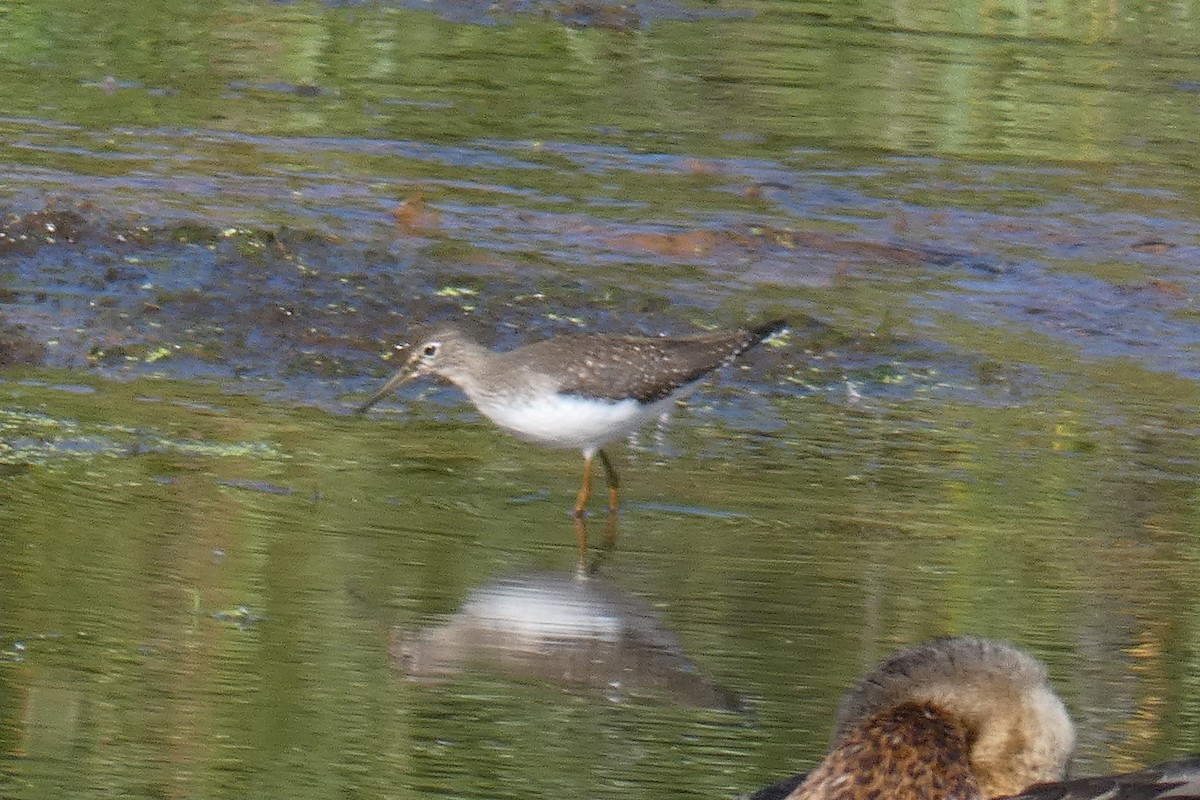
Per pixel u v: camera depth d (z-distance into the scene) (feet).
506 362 40.22
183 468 37.73
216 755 24.70
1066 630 30.96
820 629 30.71
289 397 43.73
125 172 58.13
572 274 52.44
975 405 45.34
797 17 88.74
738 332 41.93
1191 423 44.55
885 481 39.65
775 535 35.81
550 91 73.56
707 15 88.07
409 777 24.31
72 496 35.45
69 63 71.87
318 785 23.95
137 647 28.32
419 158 63.10
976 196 62.80
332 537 34.19
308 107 68.49
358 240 53.21
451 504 36.88
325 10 83.15
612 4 87.92
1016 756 15.93
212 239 51.55
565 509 37.22
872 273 54.54
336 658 28.48
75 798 23.16
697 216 58.59
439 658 28.76
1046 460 41.42
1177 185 65.51
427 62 76.74
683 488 38.86
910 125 71.61
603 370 39.40
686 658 29.25
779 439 42.45
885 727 15.58
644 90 74.64
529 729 26.27
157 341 46.09
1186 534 36.73
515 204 58.65
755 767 25.14
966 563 34.42
